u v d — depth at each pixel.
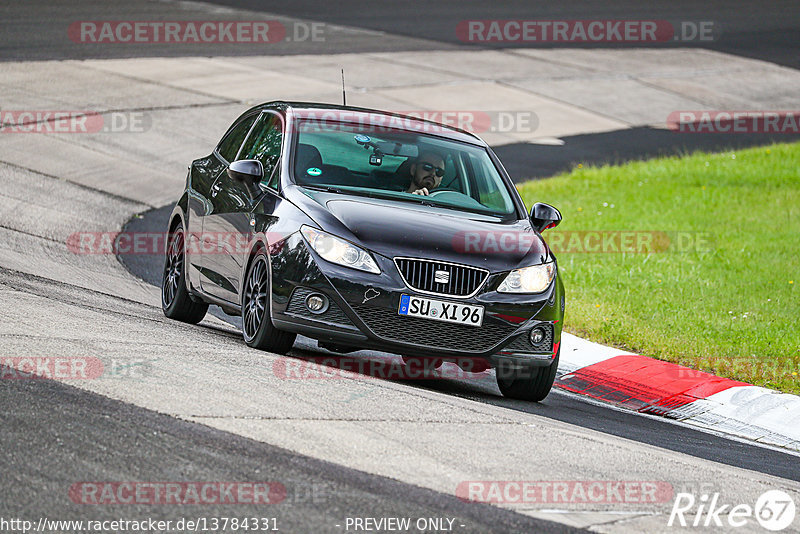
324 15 126.81
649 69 116.25
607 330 39.38
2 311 28.59
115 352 25.59
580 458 22.19
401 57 106.25
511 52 116.25
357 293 26.69
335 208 28.05
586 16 143.75
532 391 29.62
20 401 20.80
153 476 17.80
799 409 32.19
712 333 40.06
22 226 46.19
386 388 25.92
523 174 74.44
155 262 45.69
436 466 20.03
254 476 18.23
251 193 30.23
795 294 47.22
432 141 32.34
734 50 131.12
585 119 94.31
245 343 29.36
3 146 61.12
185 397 22.28
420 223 28.11
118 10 112.94
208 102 80.12
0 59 83.50
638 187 72.12
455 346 27.34
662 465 22.81
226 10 121.56
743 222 63.22
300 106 33.06
